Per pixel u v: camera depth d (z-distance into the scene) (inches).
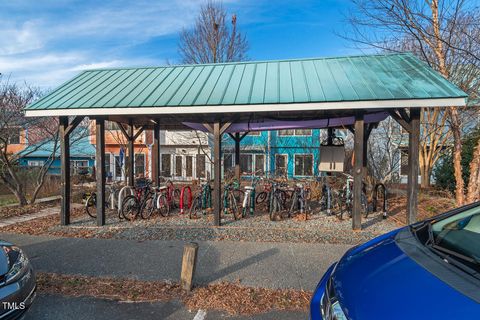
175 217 274.1
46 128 385.4
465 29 297.7
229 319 105.9
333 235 208.8
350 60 271.0
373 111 226.1
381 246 89.6
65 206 242.8
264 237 205.2
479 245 81.8
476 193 235.0
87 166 776.3
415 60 251.4
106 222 253.8
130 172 354.6
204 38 752.3
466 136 393.4
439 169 444.8
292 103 198.8
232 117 237.0
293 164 768.9
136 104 218.7
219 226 236.4
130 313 110.3
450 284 61.5
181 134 781.3
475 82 308.5
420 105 185.3
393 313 57.7
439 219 100.0
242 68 286.8
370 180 365.1
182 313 110.1
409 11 227.3
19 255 110.0
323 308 77.6
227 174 516.7
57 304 117.0
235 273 144.1
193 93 231.5
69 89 261.7
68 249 181.8
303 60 288.7
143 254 172.7
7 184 331.9
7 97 335.9
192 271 126.8
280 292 124.6
